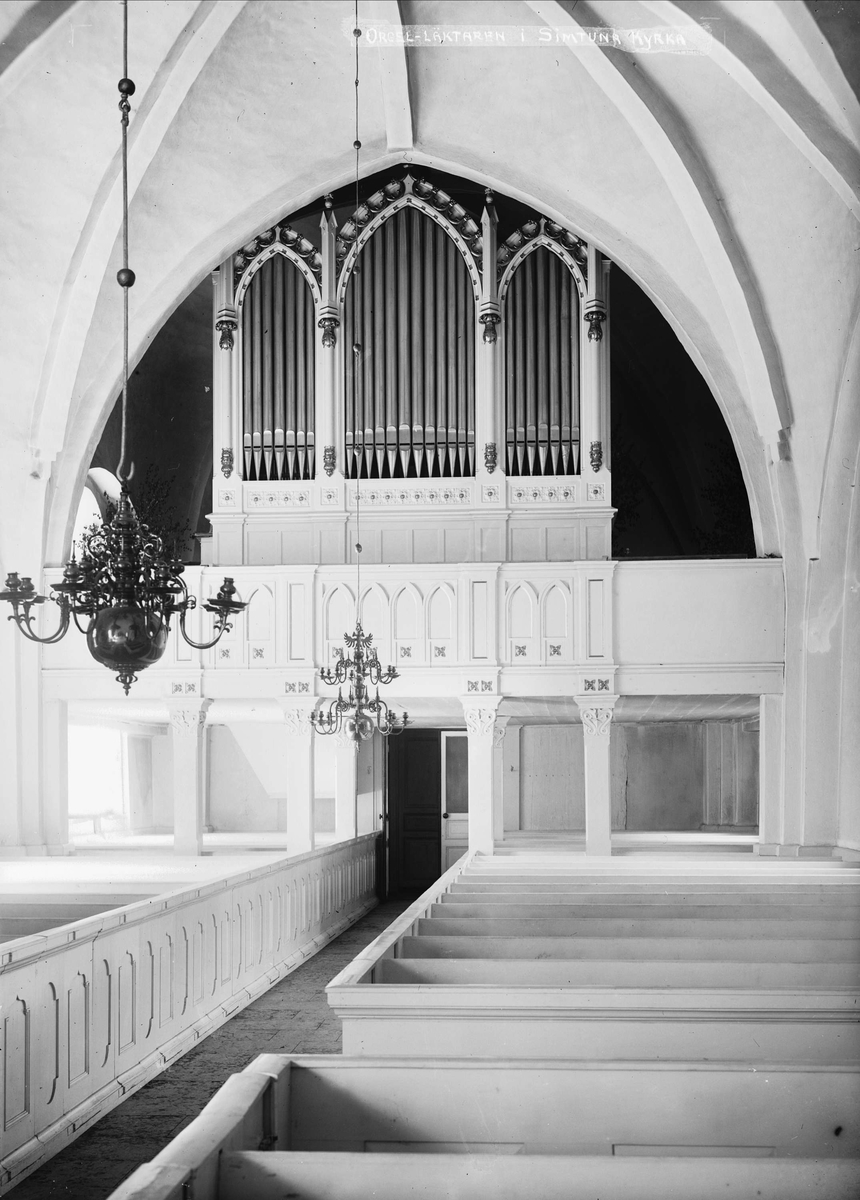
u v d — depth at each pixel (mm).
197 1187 3098
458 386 15953
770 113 11406
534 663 15094
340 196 18531
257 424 16094
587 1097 4191
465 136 15172
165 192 14664
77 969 6793
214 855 15500
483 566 15172
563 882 10266
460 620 15156
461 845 20172
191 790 15266
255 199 15297
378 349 16062
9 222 14125
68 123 13312
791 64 10672
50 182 13852
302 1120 4164
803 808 14938
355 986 5465
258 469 16078
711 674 15023
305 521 15953
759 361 14656
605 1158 3342
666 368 20797
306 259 16188
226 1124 3432
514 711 17547
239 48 13500
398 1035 5461
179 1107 7121
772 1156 4129
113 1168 6055
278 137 14766
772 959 7105
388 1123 4164
